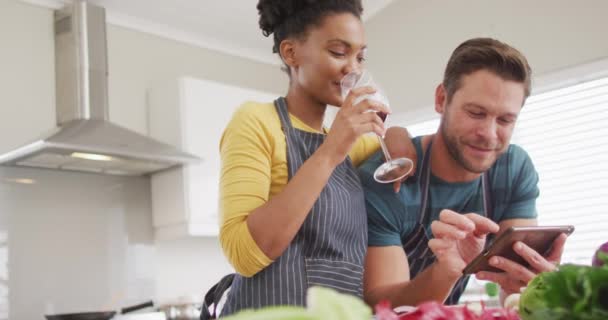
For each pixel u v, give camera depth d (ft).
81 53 10.03
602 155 10.50
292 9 3.87
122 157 9.39
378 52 13.57
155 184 11.07
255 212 3.26
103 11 10.44
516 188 4.53
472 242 3.25
